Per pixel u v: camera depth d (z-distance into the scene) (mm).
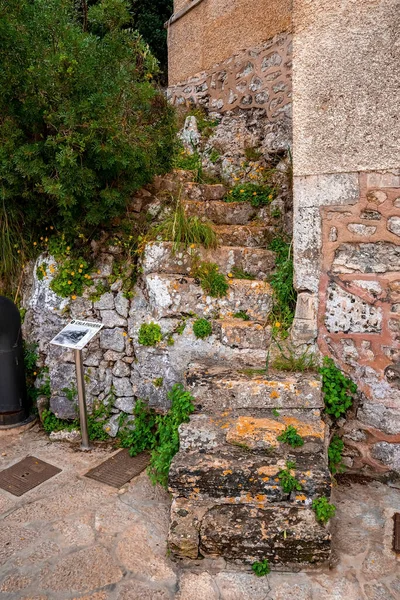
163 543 2449
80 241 3744
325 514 2277
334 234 3031
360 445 3061
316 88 2982
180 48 6062
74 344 3207
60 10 3295
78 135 3121
